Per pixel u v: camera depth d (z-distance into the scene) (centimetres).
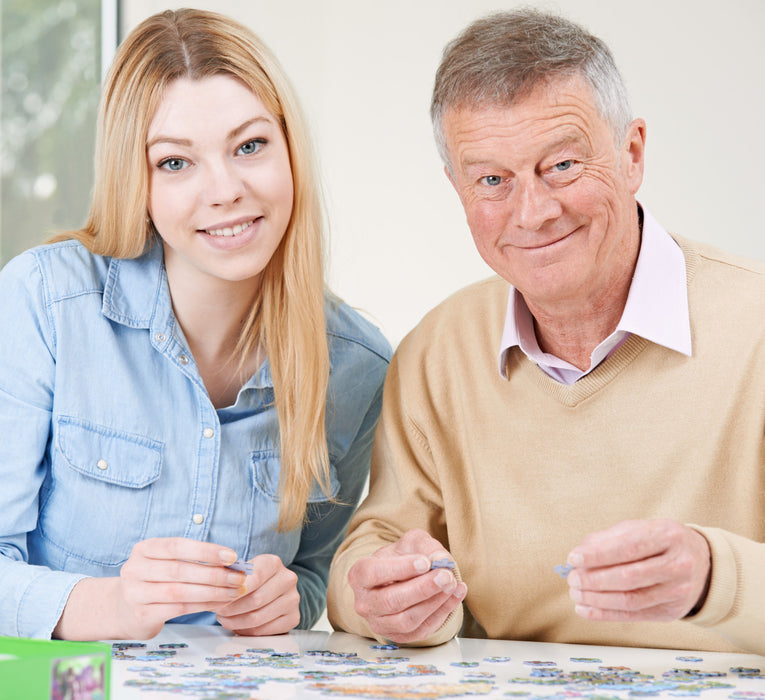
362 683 115
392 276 392
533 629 160
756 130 344
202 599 139
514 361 163
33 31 358
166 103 156
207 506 171
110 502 167
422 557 137
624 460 152
